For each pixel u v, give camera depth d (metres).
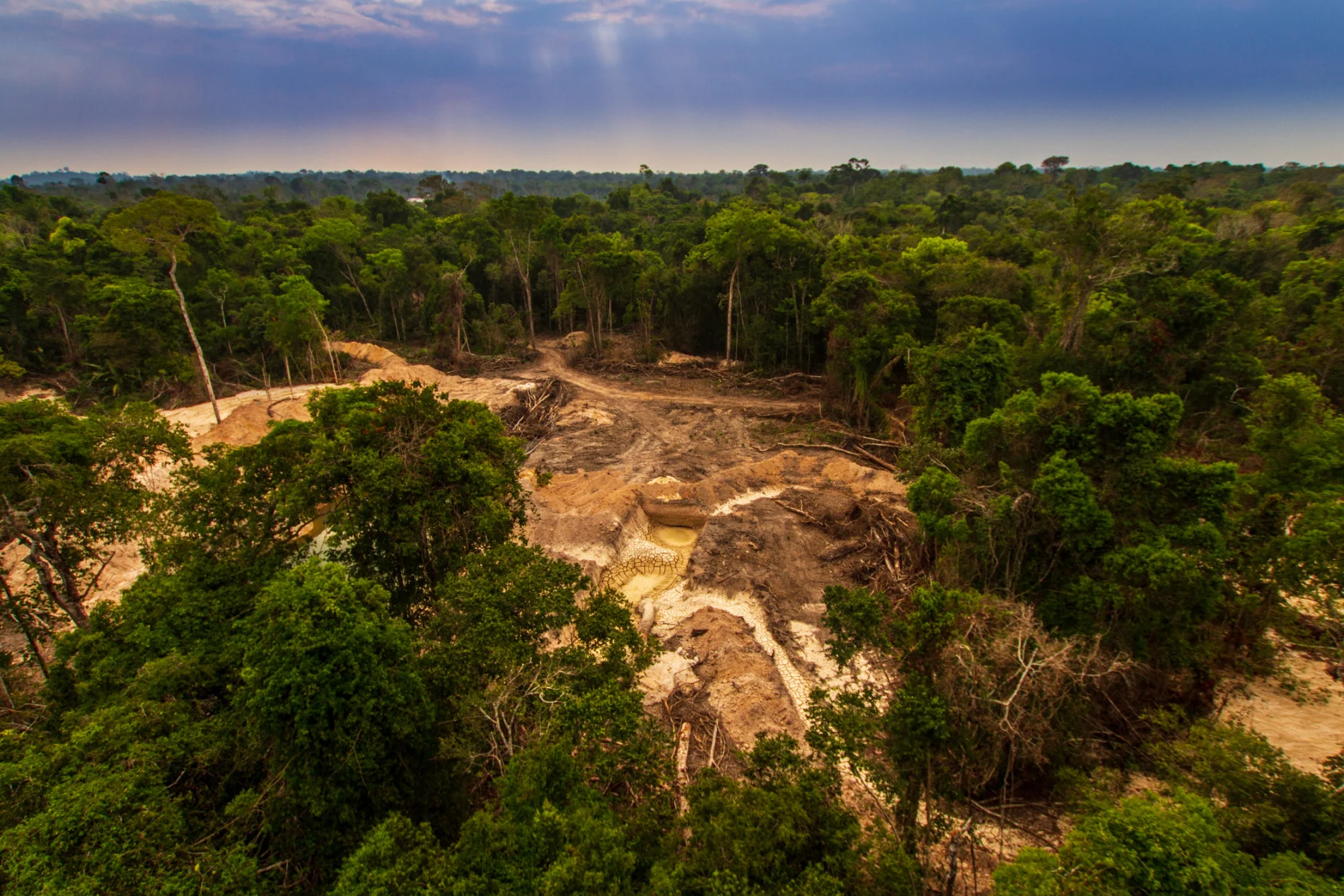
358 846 11.86
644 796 13.35
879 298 42.94
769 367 56.47
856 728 12.97
